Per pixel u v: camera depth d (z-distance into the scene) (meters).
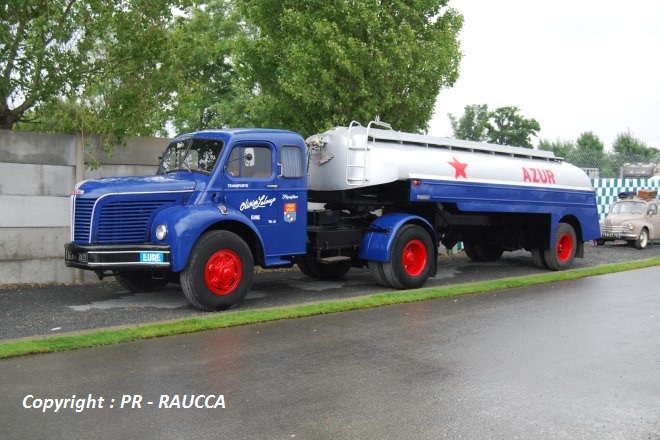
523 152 14.10
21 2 9.55
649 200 20.55
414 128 14.05
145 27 10.77
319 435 4.50
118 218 8.81
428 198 11.38
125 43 10.67
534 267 14.60
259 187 9.73
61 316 8.34
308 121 13.75
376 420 4.79
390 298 9.80
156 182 9.16
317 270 12.16
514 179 13.13
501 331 7.79
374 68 12.49
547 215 13.95
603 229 19.88
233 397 5.28
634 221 19.33
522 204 13.20
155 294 10.18
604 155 29.05
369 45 12.72
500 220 13.72
